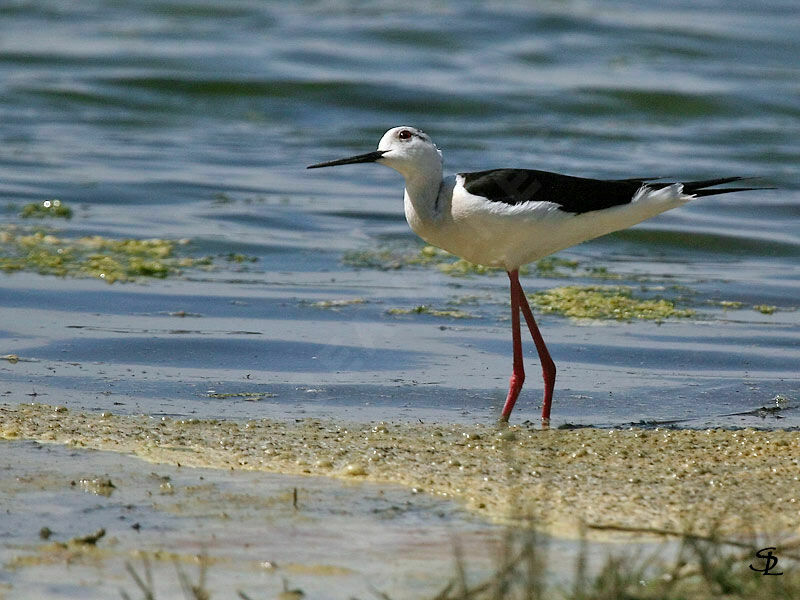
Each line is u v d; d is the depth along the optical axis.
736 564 6.13
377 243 16.92
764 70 30.66
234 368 10.98
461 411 9.86
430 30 32.50
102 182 19.94
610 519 6.92
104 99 26.34
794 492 7.46
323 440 8.64
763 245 17.36
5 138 23.00
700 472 7.91
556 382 10.87
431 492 7.43
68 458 7.98
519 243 10.34
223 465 7.93
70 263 14.95
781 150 24.05
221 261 15.55
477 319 13.09
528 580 5.72
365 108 26.64
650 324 13.07
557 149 23.58
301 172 21.67
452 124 25.61
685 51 32.06
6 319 12.38
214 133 24.67
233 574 6.10
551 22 33.59
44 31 31.64
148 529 6.69
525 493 7.40
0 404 9.45
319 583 5.99
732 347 12.16
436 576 6.08
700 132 25.61
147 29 32.38
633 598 5.58
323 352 11.59
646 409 10.05
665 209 10.48
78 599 5.77
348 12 35.00
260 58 29.52
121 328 12.20
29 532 6.60
